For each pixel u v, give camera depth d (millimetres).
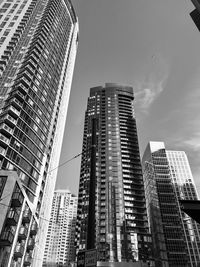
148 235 118938
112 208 124375
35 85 77250
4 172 43062
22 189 47688
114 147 150250
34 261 64312
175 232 151125
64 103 105875
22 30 97438
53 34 104625
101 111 172125
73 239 188125
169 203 164000
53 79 93062
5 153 55375
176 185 187625
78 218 128750
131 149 150750
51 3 114125
